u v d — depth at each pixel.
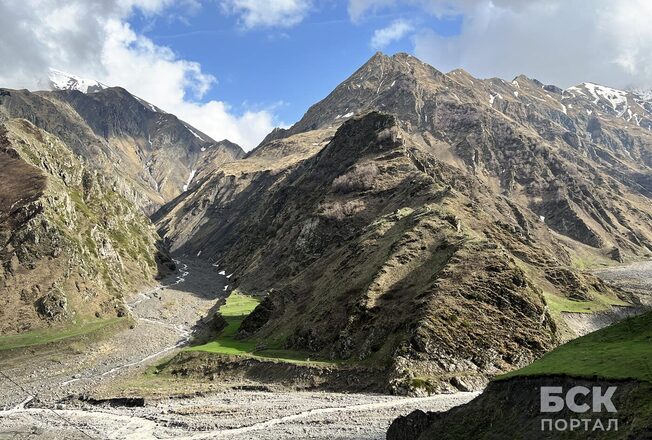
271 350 94.44
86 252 158.25
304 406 67.88
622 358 33.75
